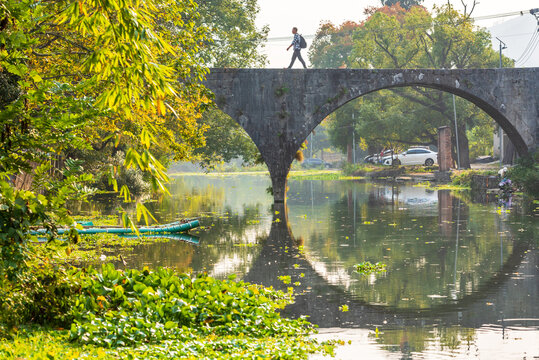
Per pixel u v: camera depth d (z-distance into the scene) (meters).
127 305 8.48
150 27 6.21
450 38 53.75
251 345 7.41
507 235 18.48
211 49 46.53
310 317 9.66
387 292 11.41
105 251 15.79
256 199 35.66
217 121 42.88
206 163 45.00
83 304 8.02
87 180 7.45
